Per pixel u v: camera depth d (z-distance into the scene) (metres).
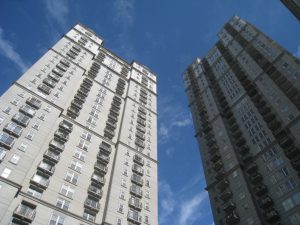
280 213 50.78
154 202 51.25
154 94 87.44
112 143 58.09
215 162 72.31
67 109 56.91
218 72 101.75
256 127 69.00
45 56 65.75
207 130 83.19
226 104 85.56
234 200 59.72
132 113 71.06
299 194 49.88
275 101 68.12
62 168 45.03
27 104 49.88
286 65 72.19
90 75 73.44
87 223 40.50
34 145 43.56
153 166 59.41
